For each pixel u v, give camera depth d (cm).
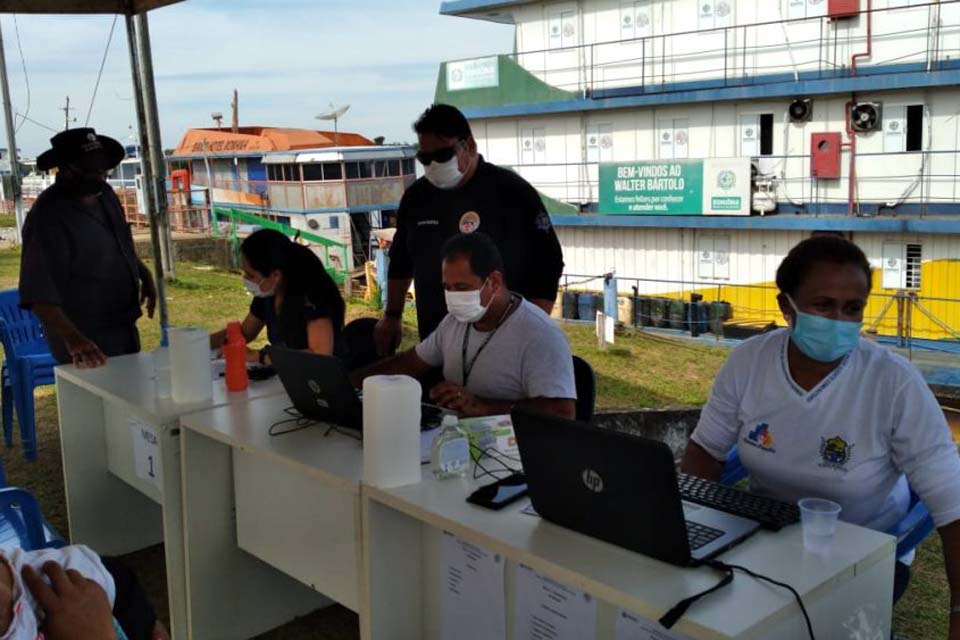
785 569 183
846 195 1388
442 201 403
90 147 437
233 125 3788
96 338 462
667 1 1538
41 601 145
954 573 210
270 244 375
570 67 1659
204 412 324
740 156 1480
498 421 269
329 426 299
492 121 1772
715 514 209
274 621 353
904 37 1325
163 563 418
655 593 175
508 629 232
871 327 1316
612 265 1645
